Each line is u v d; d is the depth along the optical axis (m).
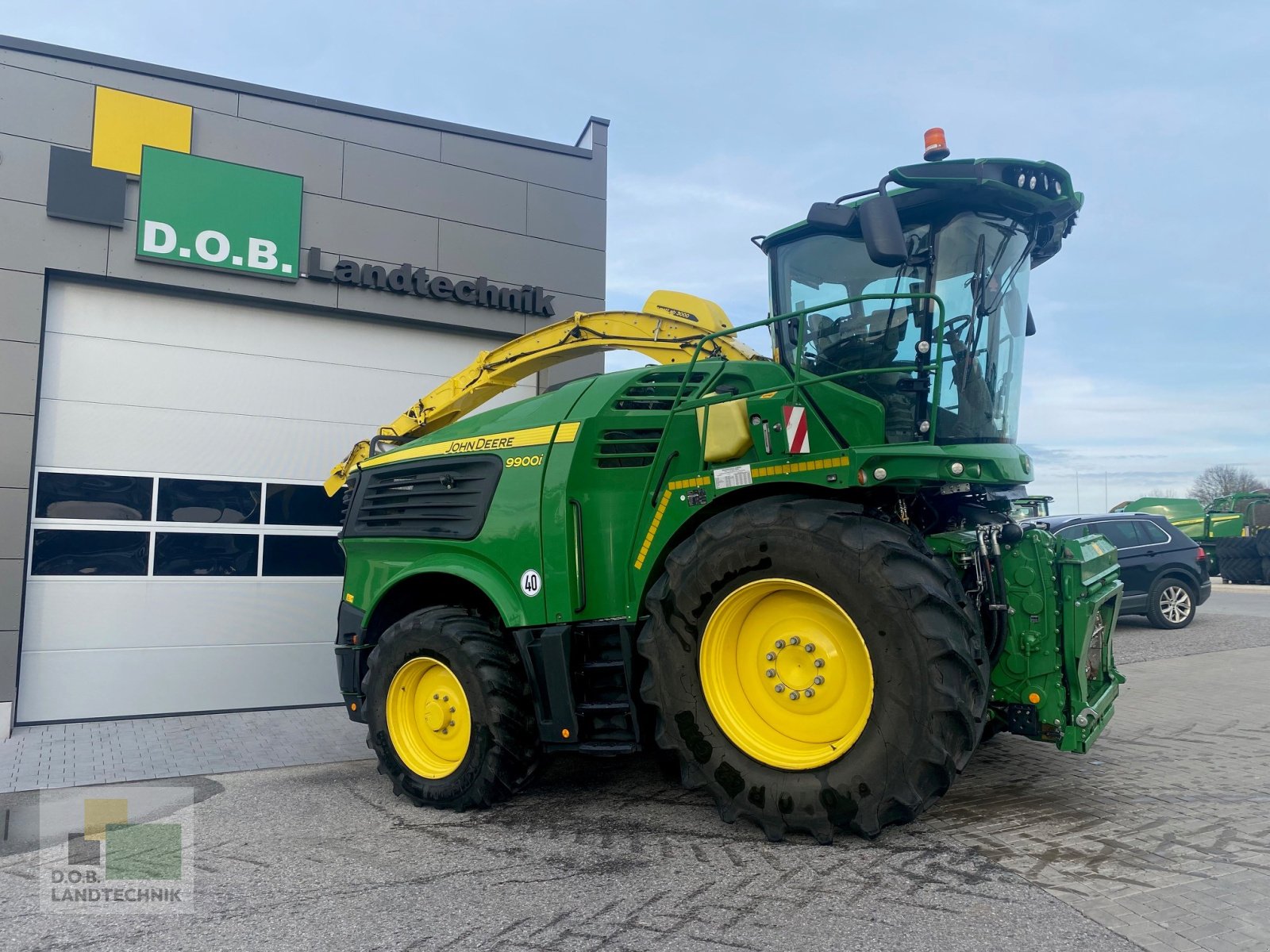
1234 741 5.61
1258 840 3.67
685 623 3.81
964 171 4.02
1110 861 3.43
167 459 7.56
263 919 3.15
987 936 2.77
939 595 3.34
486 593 4.50
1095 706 3.97
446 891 3.36
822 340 4.52
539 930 2.95
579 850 3.76
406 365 8.64
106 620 7.24
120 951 2.92
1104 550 4.55
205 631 7.59
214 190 7.64
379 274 8.26
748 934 2.85
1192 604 11.85
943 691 3.24
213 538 7.68
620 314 5.77
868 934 2.81
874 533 3.46
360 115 8.33
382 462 5.50
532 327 9.04
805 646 3.66
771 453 3.88
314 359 8.23
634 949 2.78
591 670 4.27
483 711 4.33
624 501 4.37
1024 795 4.38
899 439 4.19
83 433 7.27
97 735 6.68
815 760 3.54
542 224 9.16
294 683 7.91
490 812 4.45
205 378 7.77
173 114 7.52
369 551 5.36
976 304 4.23
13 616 6.70
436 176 8.65
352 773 5.61
